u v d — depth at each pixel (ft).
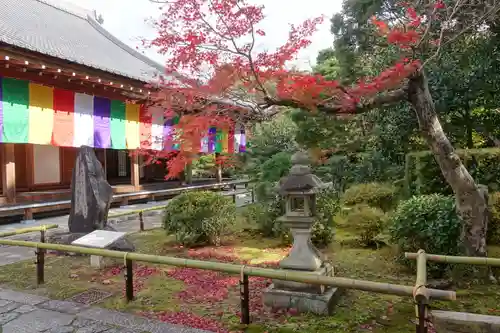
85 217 23.39
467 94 23.56
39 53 30.94
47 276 17.57
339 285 10.27
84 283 16.46
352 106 13.73
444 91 23.67
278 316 12.49
